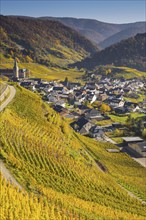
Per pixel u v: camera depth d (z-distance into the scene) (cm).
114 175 10075
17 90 14475
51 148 8988
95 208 6369
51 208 5453
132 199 8138
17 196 5225
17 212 4738
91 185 7956
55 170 7806
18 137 8550
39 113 12169
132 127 17162
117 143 15125
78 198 6706
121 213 6650
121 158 12681
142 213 7275
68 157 9025
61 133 11362
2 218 4469
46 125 11081
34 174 6925
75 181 7744
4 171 6431
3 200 4878
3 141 7781
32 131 9719
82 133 15838
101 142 14612
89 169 9131
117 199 7800
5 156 7044
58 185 6956
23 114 11162
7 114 9956
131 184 9656
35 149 8362
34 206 5144
